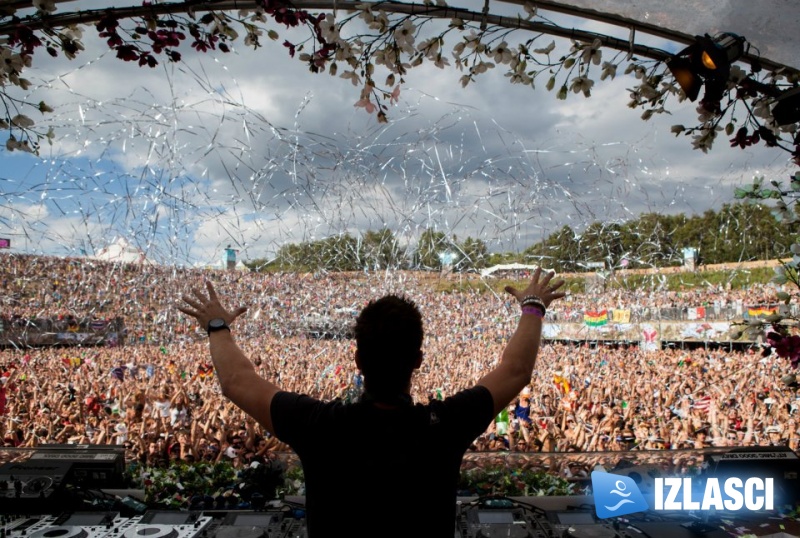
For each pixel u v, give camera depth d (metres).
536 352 1.77
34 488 3.28
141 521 3.15
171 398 11.22
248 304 30.95
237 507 3.60
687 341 27.56
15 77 2.62
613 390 16.02
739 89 2.88
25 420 12.12
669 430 10.71
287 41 2.62
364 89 2.70
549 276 1.98
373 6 2.45
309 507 1.56
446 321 28.16
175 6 2.48
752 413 11.53
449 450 1.54
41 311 31.61
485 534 3.04
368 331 1.58
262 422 1.60
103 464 3.68
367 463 1.50
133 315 32.75
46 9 2.41
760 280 32.34
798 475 3.41
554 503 3.58
